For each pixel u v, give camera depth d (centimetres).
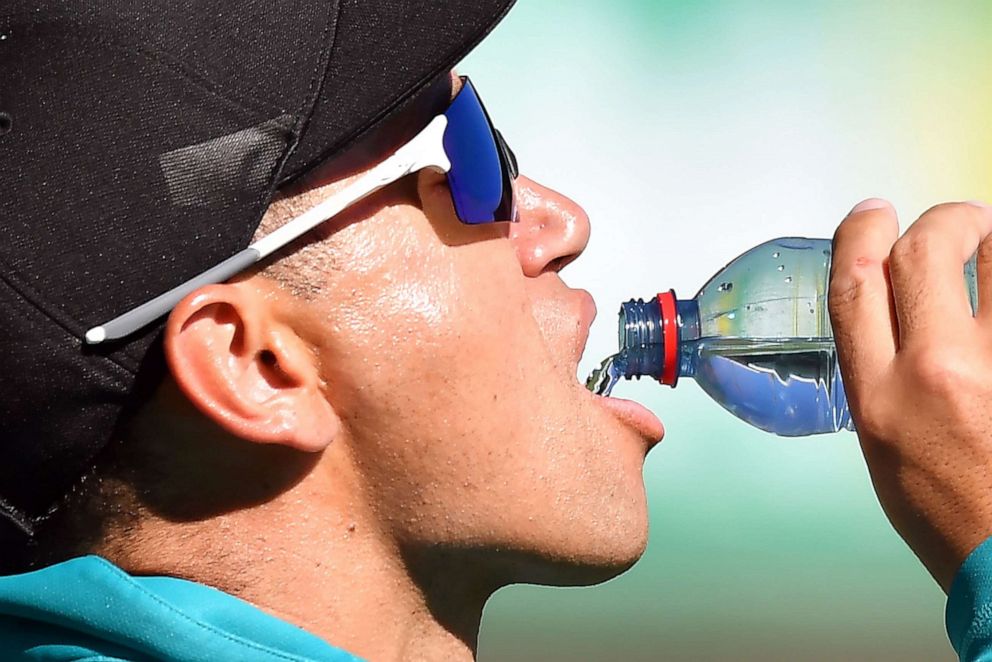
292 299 561
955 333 609
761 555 1694
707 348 839
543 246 668
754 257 854
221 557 569
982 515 593
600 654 1542
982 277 627
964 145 1834
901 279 626
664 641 1566
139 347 538
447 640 625
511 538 598
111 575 536
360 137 546
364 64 548
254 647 529
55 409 535
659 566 1680
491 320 595
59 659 549
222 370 547
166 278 530
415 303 577
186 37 536
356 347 566
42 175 525
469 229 597
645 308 779
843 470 1739
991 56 1850
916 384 607
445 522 590
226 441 565
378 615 593
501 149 619
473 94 616
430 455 582
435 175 587
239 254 538
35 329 522
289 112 539
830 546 1684
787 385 842
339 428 578
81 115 528
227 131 534
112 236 526
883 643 1551
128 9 536
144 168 527
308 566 577
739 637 1574
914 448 606
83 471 559
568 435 615
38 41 535
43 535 583
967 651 574
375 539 592
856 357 630
